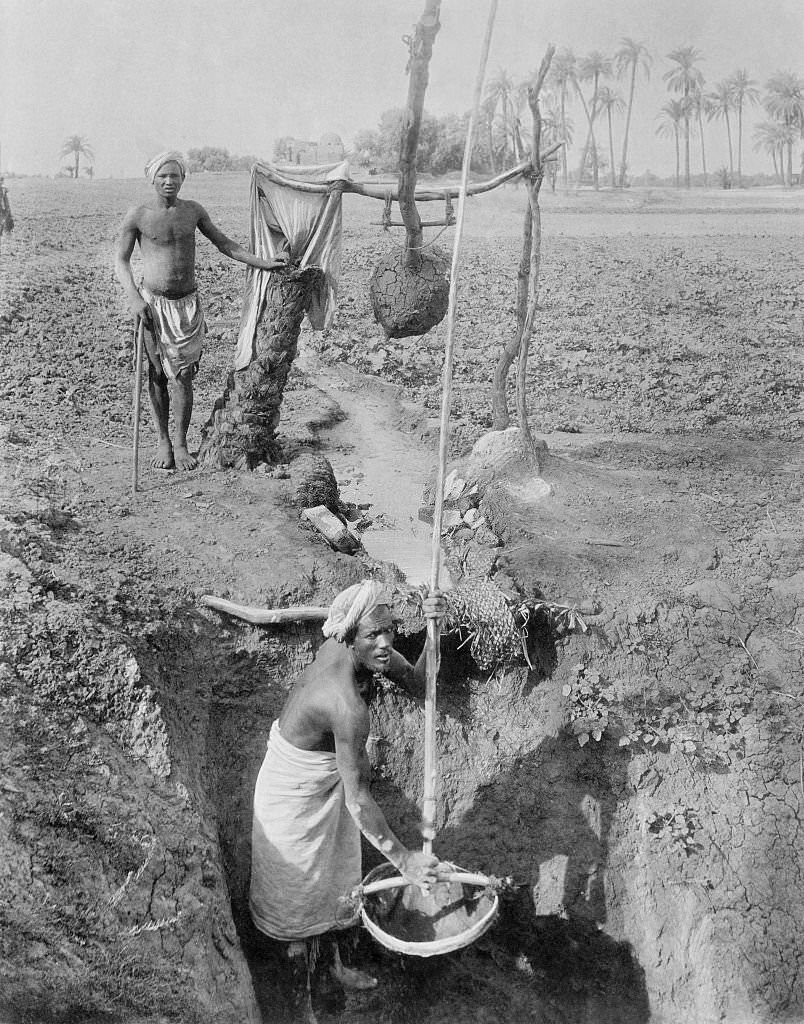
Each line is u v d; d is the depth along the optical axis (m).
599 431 8.78
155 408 6.77
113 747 4.50
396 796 5.48
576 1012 5.41
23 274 9.64
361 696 4.72
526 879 5.46
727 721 5.61
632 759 5.55
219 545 5.82
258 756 5.26
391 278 6.68
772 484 7.68
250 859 5.09
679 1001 5.18
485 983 5.41
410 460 8.30
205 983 4.20
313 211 6.49
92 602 4.98
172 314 6.48
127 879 4.14
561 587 6.00
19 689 4.41
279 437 8.17
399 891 4.86
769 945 5.13
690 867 5.34
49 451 7.05
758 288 10.00
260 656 5.35
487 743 5.57
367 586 4.55
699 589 6.06
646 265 9.98
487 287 10.20
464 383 9.54
